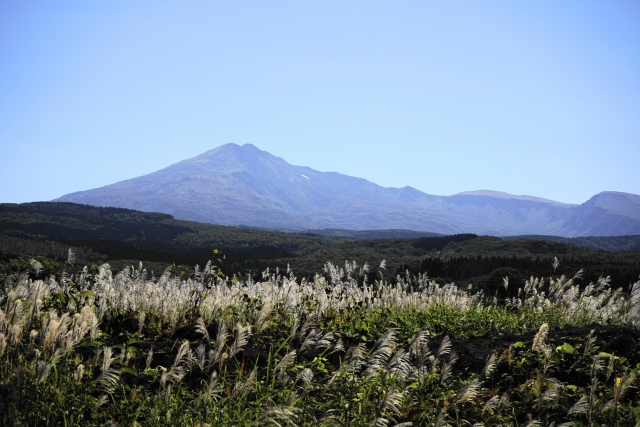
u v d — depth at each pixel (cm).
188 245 17725
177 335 775
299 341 775
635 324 1097
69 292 875
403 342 874
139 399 550
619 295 1377
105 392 554
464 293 1443
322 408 593
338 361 766
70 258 1080
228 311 840
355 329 936
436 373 686
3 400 473
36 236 12088
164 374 545
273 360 714
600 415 568
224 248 15388
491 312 1291
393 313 1116
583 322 1237
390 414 583
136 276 1095
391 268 7794
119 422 513
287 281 1090
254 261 8856
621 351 782
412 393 641
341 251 14150
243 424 520
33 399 501
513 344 793
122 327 785
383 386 633
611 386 670
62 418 495
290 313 909
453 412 602
